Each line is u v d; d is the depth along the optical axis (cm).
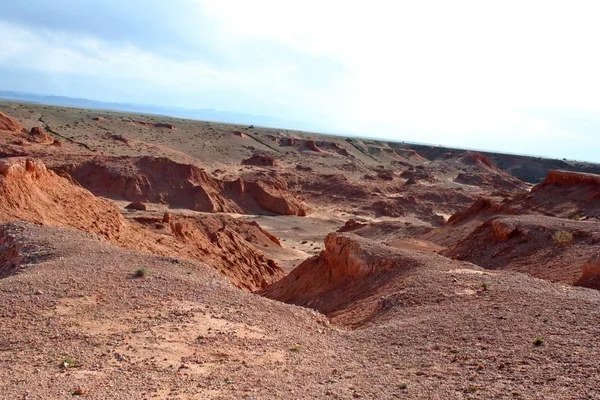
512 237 3441
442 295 1791
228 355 1182
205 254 4319
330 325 1641
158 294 1566
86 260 1864
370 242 2777
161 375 1048
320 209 10838
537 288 1766
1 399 905
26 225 2370
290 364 1159
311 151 18188
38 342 1185
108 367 1075
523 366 1054
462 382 1000
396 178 14362
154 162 9131
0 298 1431
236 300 1619
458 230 5309
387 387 991
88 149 11162
